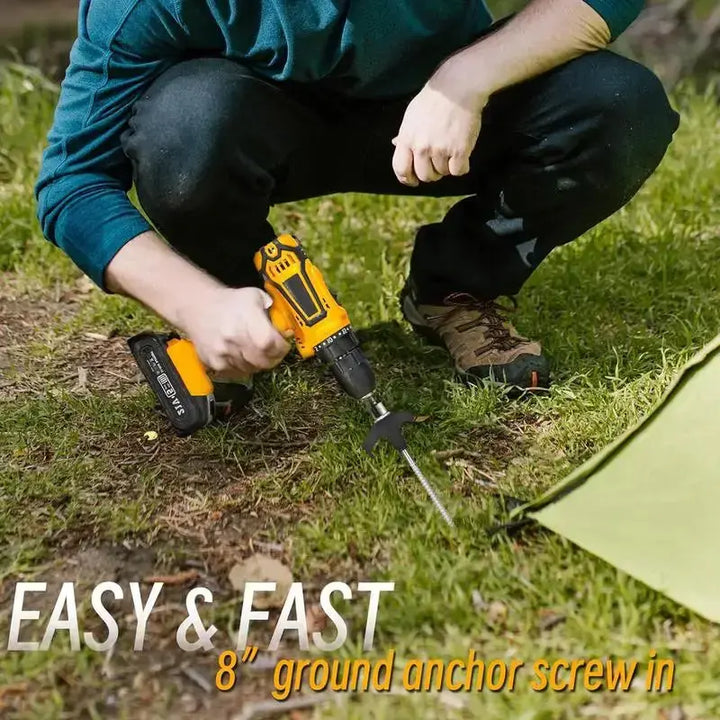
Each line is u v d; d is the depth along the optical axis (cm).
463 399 224
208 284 189
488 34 206
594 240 272
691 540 187
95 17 203
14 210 289
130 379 239
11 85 344
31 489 208
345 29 197
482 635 180
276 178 216
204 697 176
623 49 408
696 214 286
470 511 199
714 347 201
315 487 208
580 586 185
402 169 203
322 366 238
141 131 203
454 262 224
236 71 205
